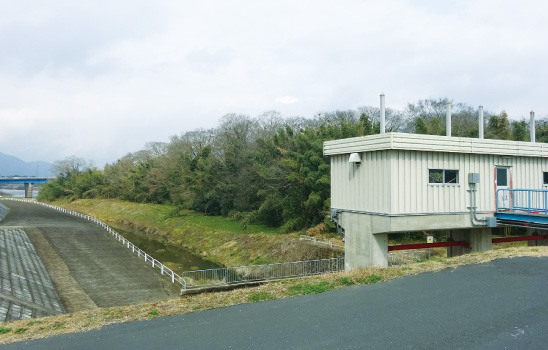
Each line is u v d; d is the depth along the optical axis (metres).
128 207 81.19
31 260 33.75
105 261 35.41
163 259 39.88
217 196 58.59
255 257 37.09
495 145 17.44
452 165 16.73
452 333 7.29
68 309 22.50
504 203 17.86
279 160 46.12
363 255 16.73
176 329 8.06
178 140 83.81
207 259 40.69
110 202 91.88
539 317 7.96
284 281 12.14
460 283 10.67
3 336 8.23
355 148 16.97
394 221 15.30
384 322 7.97
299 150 42.94
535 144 18.53
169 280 28.98
